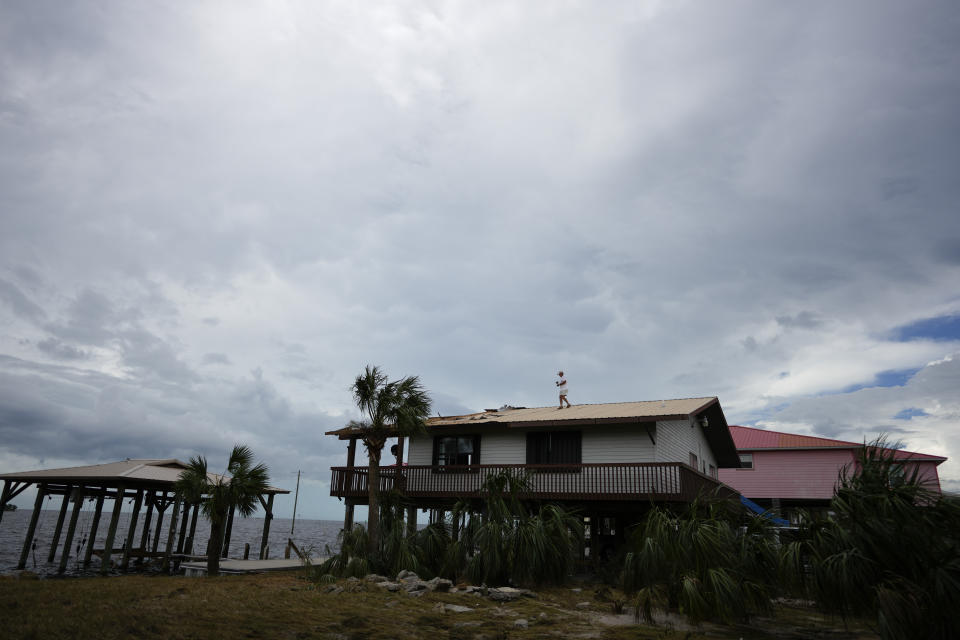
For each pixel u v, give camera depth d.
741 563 10.80
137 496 29.84
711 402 21.56
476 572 15.28
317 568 17.53
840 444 33.16
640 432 19.84
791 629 10.52
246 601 11.52
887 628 7.94
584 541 20.48
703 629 10.45
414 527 19.17
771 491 33.88
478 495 19.33
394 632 9.55
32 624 8.21
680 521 11.91
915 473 9.48
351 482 22.20
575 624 10.78
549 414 21.92
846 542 9.09
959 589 7.87
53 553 29.44
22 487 29.55
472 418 23.22
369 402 17.97
